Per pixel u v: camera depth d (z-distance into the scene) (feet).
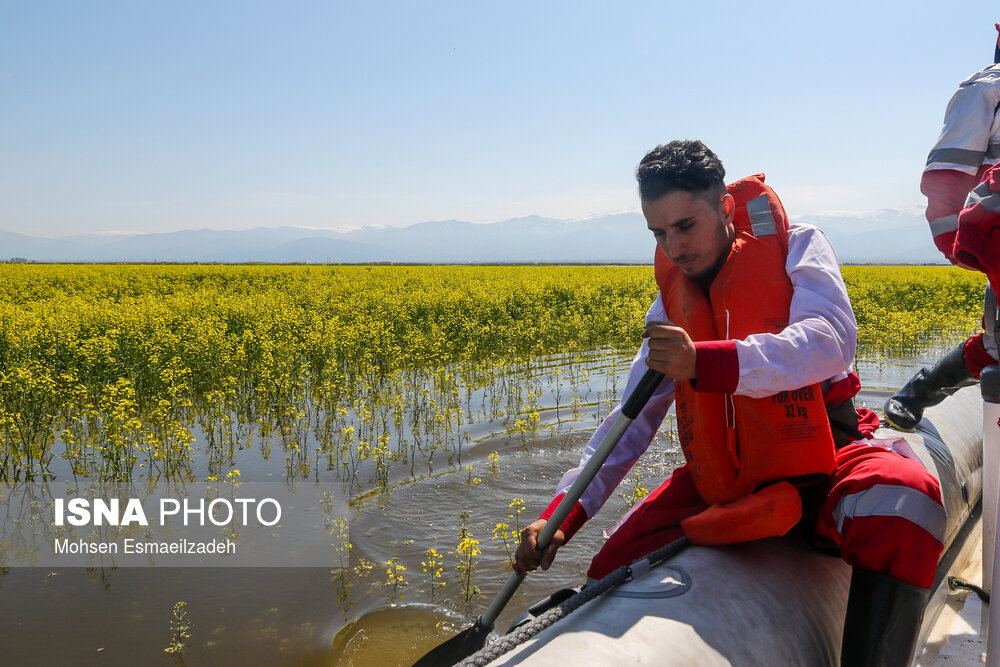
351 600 12.07
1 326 34.06
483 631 6.73
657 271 6.54
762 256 5.57
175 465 18.93
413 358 31.53
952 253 6.24
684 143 5.64
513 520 15.33
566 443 20.48
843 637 5.10
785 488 5.19
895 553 4.88
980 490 9.11
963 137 6.09
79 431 21.11
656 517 6.30
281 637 10.94
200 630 11.10
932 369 8.43
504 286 72.18
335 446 20.63
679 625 4.62
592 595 5.07
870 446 5.72
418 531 14.80
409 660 10.34
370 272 120.67
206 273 106.42
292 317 38.27
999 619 5.32
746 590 5.09
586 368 32.50
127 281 87.35
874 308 46.39
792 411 5.33
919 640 7.21
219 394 23.98
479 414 24.30
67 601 12.04
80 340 29.66
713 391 5.04
